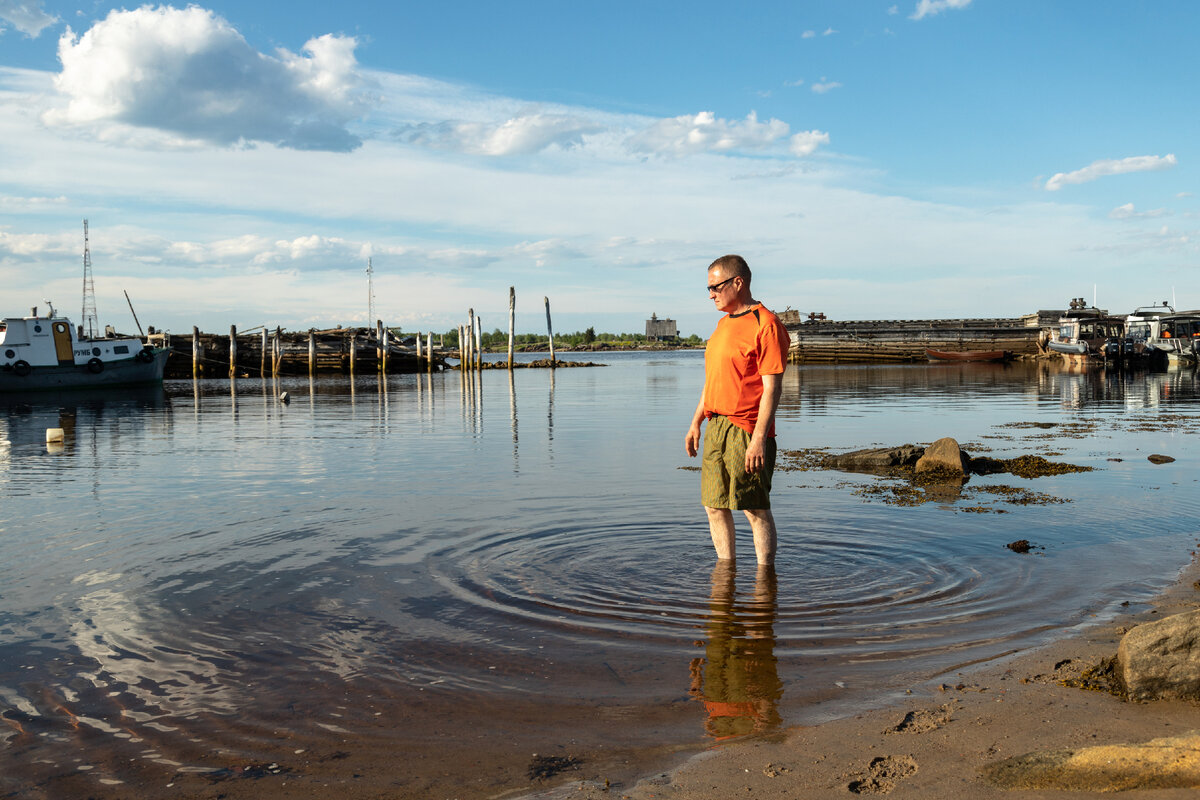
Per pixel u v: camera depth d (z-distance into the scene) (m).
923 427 13.15
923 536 5.30
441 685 2.98
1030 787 2.17
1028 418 14.48
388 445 11.29
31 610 3.89
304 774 2.36
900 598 3.96
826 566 4.56
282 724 2.68
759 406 4.53
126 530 5.73
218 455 10.41
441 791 2.26
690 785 2.26
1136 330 38.53
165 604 3.97
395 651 3.32
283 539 5.38
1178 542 5.05
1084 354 39.03
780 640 3.41
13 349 30.44
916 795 2.17
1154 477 7.66
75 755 2.49
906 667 3.11
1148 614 3.67
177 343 46.50
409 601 3.98
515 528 5.63
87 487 7.81
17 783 2.32
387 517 6.08
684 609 3.82
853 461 8.87
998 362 47.56
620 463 9.03
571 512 6.18
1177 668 2.72
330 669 3.14
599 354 126.31
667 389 26.89
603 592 4.11
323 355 50.41
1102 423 13.30
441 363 60.66
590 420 15.16
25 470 9.15
